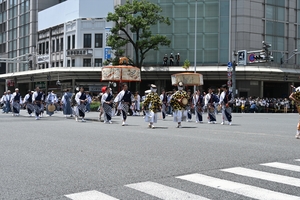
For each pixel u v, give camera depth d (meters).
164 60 49.28
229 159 8.85
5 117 26.61
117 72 29.28
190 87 50.56
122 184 6.55
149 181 6.76
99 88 53.72
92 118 25.48
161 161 8.63
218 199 5.64
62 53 60.31
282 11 51.72
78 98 22.27
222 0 49.25
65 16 60.31
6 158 9.10
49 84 60.84
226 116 20.39
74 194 5.92
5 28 79.69
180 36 50.34
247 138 13.09
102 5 56.38
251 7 49.34
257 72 47.25
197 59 49.81
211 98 21.88
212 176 7.14
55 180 6.85
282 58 50.75
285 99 43.94
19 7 74.00
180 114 17.95
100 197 5.75
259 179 6.90
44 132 15.26
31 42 69.56
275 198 5.69
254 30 49.47
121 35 51.47
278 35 51.31
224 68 47.22
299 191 6.10
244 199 5.65
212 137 13.38
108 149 10.45
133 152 9.91
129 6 42.41
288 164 8.29
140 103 35.78
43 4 69.50
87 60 56.22
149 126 17.70
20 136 13.77
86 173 7.42
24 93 70.00
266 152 9.88
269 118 28.55
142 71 49.00
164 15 50.53
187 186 6.40
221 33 49.31
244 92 48.34
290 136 13.80
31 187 6.36
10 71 77.19
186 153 9.72
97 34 56.00
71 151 10.12
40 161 8.70
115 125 19.39
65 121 22.64
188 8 50.22
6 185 6.50
